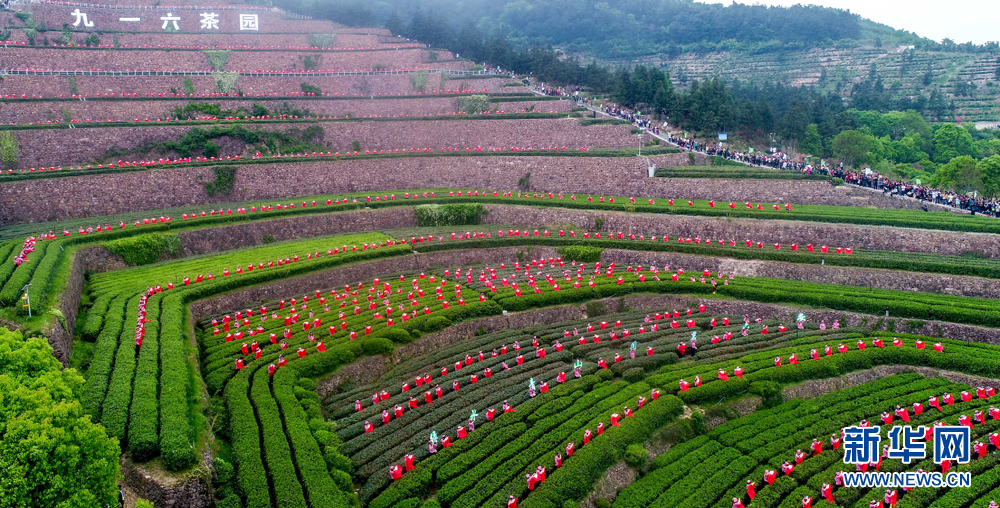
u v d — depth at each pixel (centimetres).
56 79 10988
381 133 11875
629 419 4709
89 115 10500
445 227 9525
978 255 7500
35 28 12325
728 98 13462
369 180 10850
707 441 4738
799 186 9425
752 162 10762
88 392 4150
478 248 8625
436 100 12900
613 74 16475
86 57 11950
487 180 10912
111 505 3133
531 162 10788
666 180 9969
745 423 4969
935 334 6294
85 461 3042
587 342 6169
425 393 5000
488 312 6744
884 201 9050
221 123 11006
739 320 6800
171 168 9562
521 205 9831
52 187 8625
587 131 11600
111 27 13638
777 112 15950
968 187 11081
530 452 4284
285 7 17400
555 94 13500
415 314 6400
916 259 7244
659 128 12481
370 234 9056
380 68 14188
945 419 4878
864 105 18500
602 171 10406
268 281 7094
